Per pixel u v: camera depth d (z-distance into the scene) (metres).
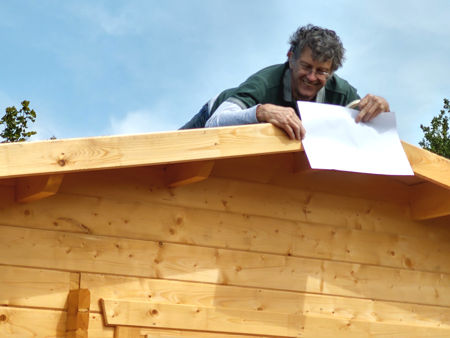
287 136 4.66
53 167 4.01
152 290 4.68
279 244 5.10
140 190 4.80
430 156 5.05
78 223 4.59
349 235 5.34
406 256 5.52
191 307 4.69
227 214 5.00
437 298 5.55
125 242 4.68
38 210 4.52
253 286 4.95
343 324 5.09
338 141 4.75
